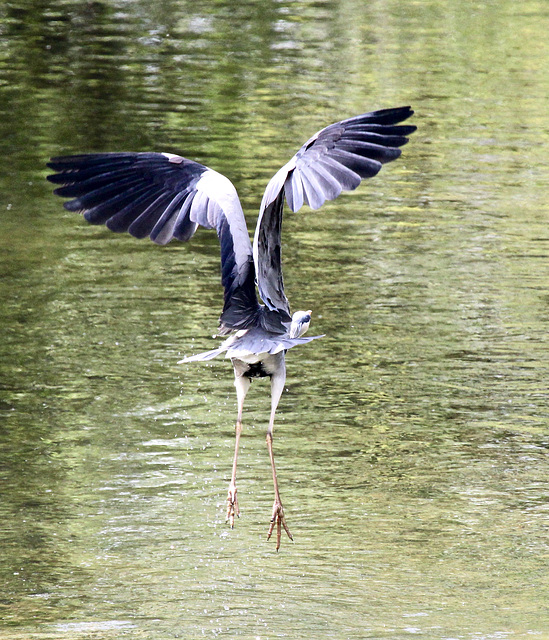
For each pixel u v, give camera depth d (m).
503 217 20.48
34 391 13.80
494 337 15.63
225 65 30.08
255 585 9.90
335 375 14.47
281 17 35.69
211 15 35.72
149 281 17.52
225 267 7.10
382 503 11.43
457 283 17.56
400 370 14.62
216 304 16.69
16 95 26.97
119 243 19.20
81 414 13.27
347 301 16.80
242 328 7.22
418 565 10.28
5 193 21.09
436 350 15.21
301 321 8.38
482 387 14.17
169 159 6.96
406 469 12.16
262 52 31.52
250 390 14.10
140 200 6.82
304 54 31.38
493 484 11.85
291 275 17.72
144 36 32.94
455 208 20.97
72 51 31.11
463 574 10.09
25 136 24.08
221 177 7.08
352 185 5.74
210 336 15.55
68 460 12.15
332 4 37.69
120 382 14.13
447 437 12.91
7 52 30.73
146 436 12.77
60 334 15.45
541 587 9.90
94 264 18.12
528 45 32.78
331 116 25.72
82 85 28.00
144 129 24.62
